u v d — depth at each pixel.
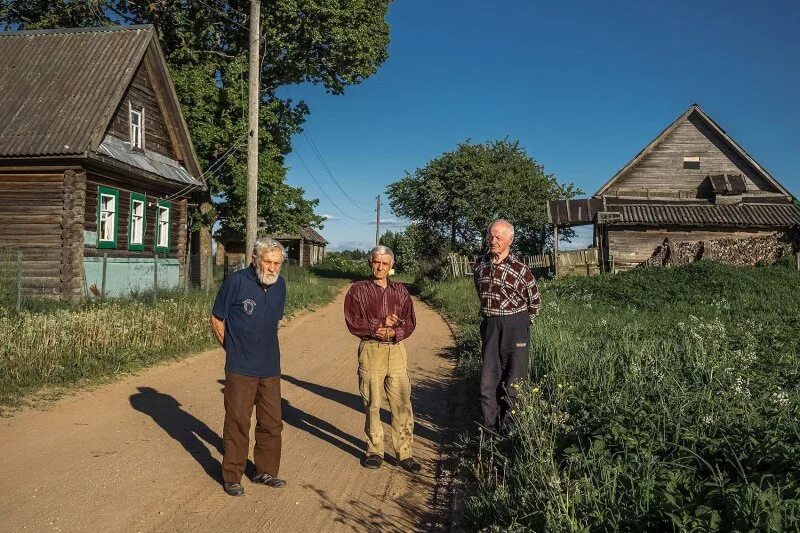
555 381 6.65
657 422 4.87
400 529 4.69
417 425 7.43
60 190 17.02
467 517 4.66
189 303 15.27
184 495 5.16
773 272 21.45
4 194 17.17
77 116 17.31
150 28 20.05
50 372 8.81
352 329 5.94
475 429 7.00
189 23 26.05
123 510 4.83
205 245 27.56
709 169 32.09
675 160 32.25
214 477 5.59
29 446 6.25
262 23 25.83
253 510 4.92
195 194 26.56
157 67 21.19
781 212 30.53
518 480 4.68
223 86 26.53
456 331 15.59
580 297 19.34
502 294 6.04
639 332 10.46
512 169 45.22
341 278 45.88
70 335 10.07
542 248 46.31
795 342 9.73
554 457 5.02
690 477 4.12
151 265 21.39
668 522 3.62
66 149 16.47
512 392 6.01
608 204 31.78
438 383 9.66
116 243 19.06
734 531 3.20
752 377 6.38
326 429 7.23
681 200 32.03
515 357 6.06
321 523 4.73
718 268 20.56
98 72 18.64
